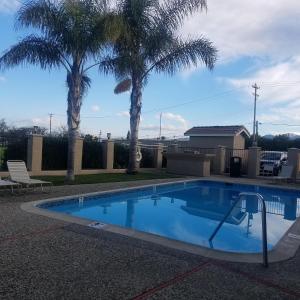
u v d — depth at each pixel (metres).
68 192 12.10
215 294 4.38
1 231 6.70
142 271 5.01
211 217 11.27
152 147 24.69
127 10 17.53
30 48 14.30
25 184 11.27
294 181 19.77
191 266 5.30
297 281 4.92
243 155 23.94
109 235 6.77
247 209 12.91
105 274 4.84
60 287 4.35
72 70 14.77
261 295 4.43
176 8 18.34
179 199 14.48
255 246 7.98
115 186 14.26
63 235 6.62
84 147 20.22
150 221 10.42
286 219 11.21
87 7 14.17
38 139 17.22
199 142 35.31
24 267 4.92
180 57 18.59
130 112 19.58
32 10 13.80
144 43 18.09
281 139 45.03
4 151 16.53
